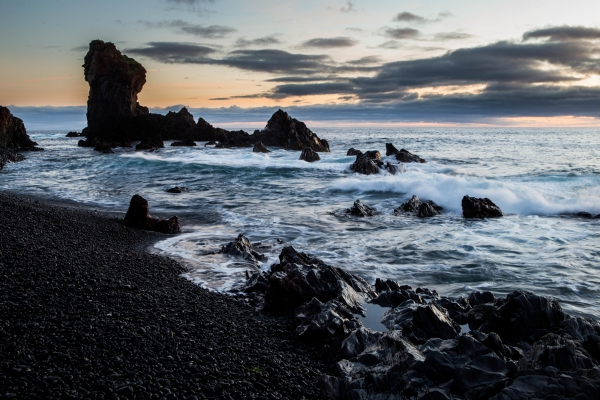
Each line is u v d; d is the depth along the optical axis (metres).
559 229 17.86
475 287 11.45
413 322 8.06
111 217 19.09
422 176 32.00
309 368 7.34
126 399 5.98
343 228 18.47
